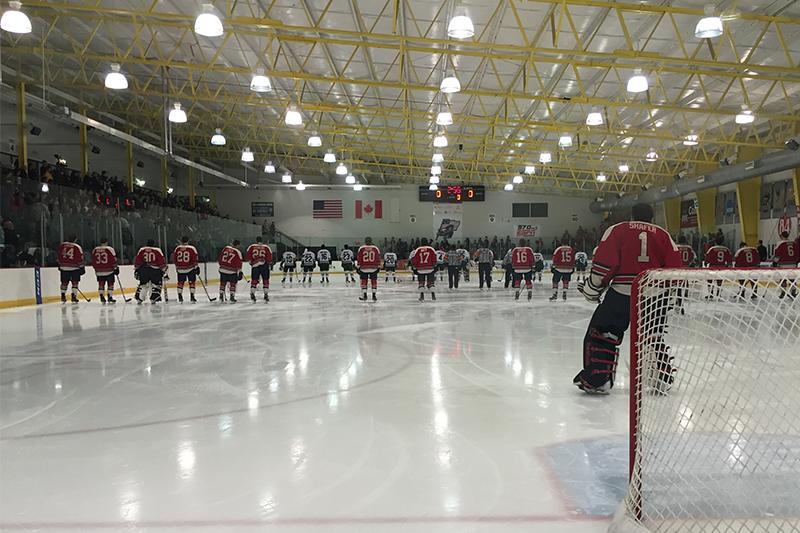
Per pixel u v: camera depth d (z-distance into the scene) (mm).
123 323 8430
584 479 2438
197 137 23203
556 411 3547
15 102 16297
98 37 12969
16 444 2992
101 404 3803
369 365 5098
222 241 21312
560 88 14570
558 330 7480
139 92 14031
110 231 14398
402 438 3018
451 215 31000
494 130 18500
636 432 2082
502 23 10391
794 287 2127
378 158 27094
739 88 13953
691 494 2088
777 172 17047
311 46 12375
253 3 10148
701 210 22859
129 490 2361
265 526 2025
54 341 6652
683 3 9305
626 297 3781
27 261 11711
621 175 27359
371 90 15734
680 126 18453
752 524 1899
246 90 16656
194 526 2031
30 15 10961
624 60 12195
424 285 12430
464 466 2600
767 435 2584
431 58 12578
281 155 25953
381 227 30875
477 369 4898
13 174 13055
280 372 4805
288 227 30688
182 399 3912
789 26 10047
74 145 19750
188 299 13273
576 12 9812
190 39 12539
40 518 2113
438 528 1996
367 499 2242
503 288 17062
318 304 11695
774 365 2297
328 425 3268
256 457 2744
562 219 31234
